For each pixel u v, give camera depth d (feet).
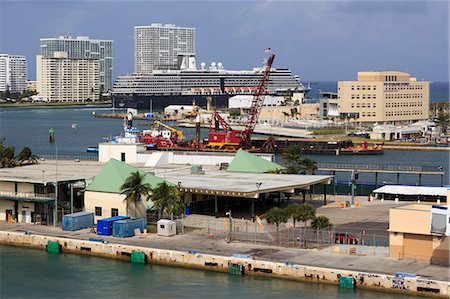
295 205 481.87
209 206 591.78
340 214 572.10
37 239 494.59
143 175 552.82
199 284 404.98
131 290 396.78
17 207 558.56
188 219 545.44
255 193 531.91
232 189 544.21
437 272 394.11
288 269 408.67
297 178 623.36
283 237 483.10
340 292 386.73
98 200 540.52
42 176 581.53
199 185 566.36
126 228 490.49
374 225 524.11
